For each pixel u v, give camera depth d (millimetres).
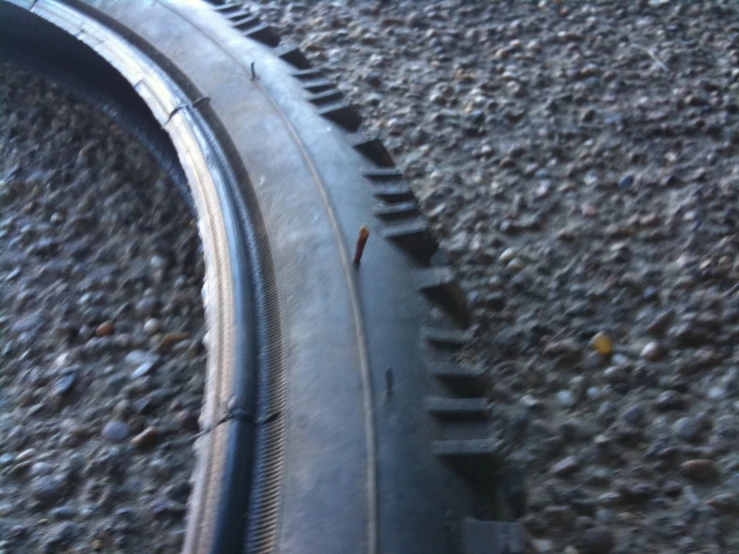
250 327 189
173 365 232
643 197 268
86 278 267
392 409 164
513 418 202
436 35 359
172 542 188
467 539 147
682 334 218
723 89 315
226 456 160
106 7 334
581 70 330
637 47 346
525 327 226
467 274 244
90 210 295
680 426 195
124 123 322
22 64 368
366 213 218
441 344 186
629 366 212
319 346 179
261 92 269
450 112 312
